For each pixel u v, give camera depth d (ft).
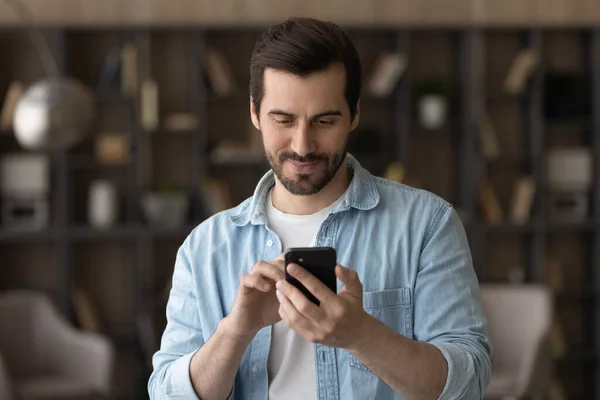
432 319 6.77
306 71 6.20
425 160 23.99
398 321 6.90
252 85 6.60
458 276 6.88
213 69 22.58
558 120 23.77
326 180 6.52
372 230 7.04
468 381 6.36
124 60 22.26
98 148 22.34
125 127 23.02
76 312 22.38
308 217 7.12
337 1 23.73
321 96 6.24
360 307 6.02
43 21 22.76
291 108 6.27
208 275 7.23
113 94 22.26
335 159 6.46
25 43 22.82
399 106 22.91
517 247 24.41
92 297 23.21
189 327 7.29
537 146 23.48
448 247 6.95
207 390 6.66
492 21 24.18
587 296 24.18
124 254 23.34
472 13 24.16
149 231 22.18
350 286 6.03
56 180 22.85
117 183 23.30
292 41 6.26
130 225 22.24
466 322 6.77
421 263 6.93
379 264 6.95
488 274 24.30
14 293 21.38
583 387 24.63
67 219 22.15
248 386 6.97
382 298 6.88
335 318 5.86
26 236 21.86
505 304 19.36
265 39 6.50
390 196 7.18
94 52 23.00
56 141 17.06
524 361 18.30
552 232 24.63
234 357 6.54
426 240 6.97
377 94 22.98
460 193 23.56
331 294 5.90
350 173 7.41
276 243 7.11
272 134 6.43
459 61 23.58
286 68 6.21
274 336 6.93
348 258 6.98
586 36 24.38
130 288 23.34
